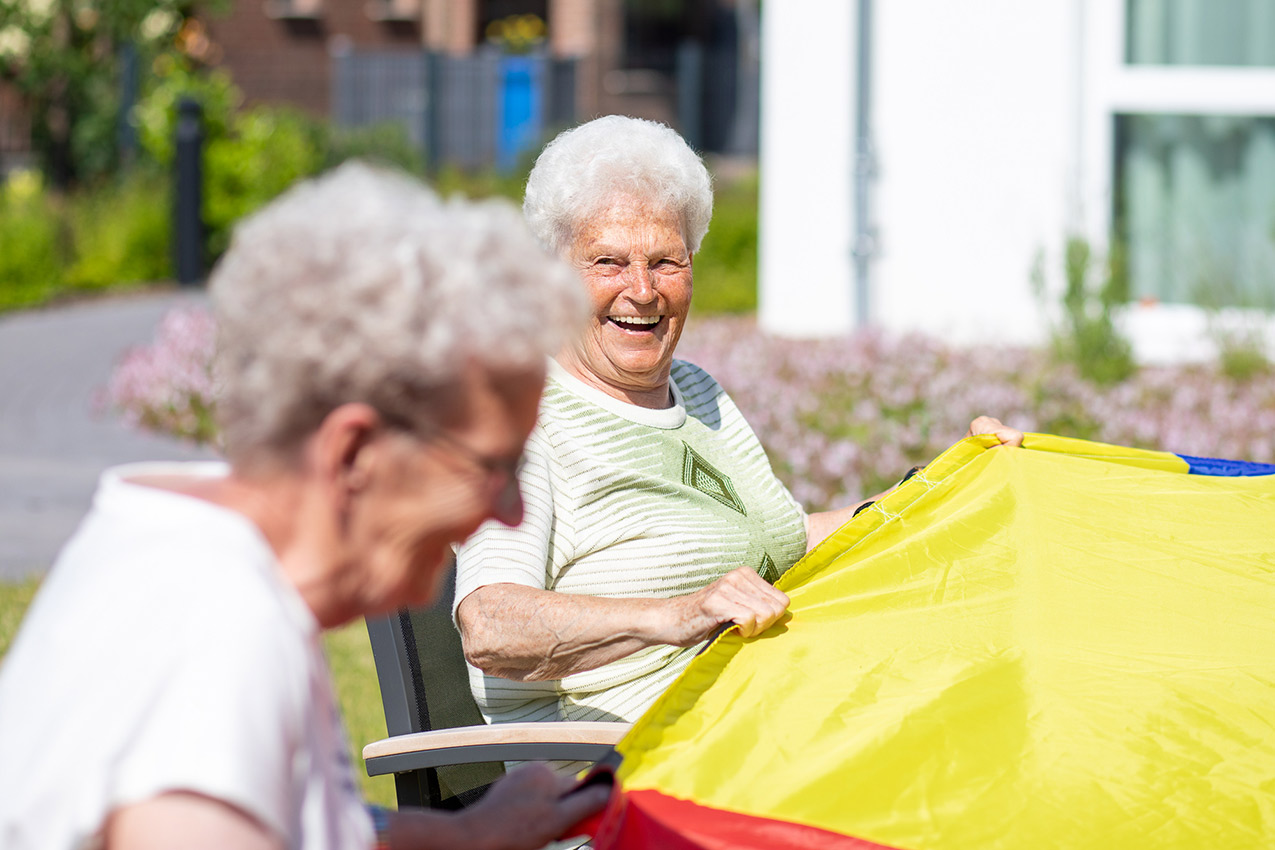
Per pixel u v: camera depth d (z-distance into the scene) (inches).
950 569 89.2
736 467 103.7
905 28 330.3
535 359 48.1
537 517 90.7
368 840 48.6
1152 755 67.6
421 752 81.5
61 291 511.8
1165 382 289.1
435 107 755.4
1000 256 329.4
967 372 288.4
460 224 48.0
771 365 299.0
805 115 342.3
